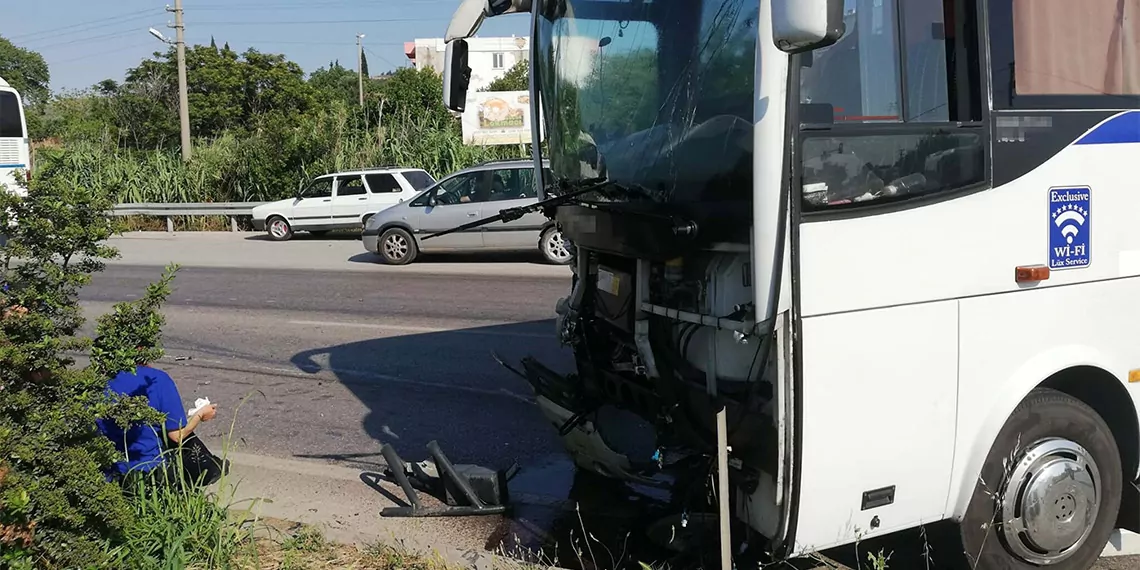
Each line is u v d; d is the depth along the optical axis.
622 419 4.45
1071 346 3.57
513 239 15.45
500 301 11.44
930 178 3.20
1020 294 3.43
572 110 4.41
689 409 3.76
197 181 25.59
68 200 3.51
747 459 3.38
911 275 3.20
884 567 3.60
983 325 3.36
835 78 3.03
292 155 25.20
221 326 10.23
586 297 4.49
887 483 3.27
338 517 4.74
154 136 41.16
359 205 21.20
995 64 3.30
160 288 3.86
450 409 6.80
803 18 2.60
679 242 3.42
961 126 3.24
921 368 3.25
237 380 7.82
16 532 3.19
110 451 3.69
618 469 4.25
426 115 26.03
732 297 3.30
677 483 3.85
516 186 15.48
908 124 3.15
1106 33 3.54
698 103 3.42
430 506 4.88
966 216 3.28
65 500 3.32
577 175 4.36
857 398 3.15
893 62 3.14
